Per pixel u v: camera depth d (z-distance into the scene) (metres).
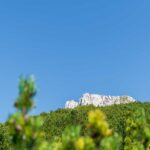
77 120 97.81
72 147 14.54
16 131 14.53
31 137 14.58
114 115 106.81
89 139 14.51
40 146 14.78
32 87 14.71
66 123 96.50
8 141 55.91
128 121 23.36
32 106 14.70
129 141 23.00
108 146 15.35
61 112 113.00
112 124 71.50
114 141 15.55
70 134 14.74
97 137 14.84
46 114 108.19
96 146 14.86
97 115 14.91
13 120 14.49
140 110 23.55
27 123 14.61
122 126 60.59
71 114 102.19
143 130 22.75
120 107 116.38
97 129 14.81
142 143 21.88
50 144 15.44
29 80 14.75
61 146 14.98
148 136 21.77
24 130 14.51
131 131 23.19
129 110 24.28
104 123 14.88
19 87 14.71
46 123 95.50
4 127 58.06
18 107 14.66
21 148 14.56
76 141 14.48
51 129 89.88
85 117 100.25
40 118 14.87
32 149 14.68
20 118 14.49
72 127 14.93
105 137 14.95
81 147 14.38
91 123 14.86
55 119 98.88
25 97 14.66
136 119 23.19
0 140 56.19
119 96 193.75
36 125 14.66
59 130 88.81
